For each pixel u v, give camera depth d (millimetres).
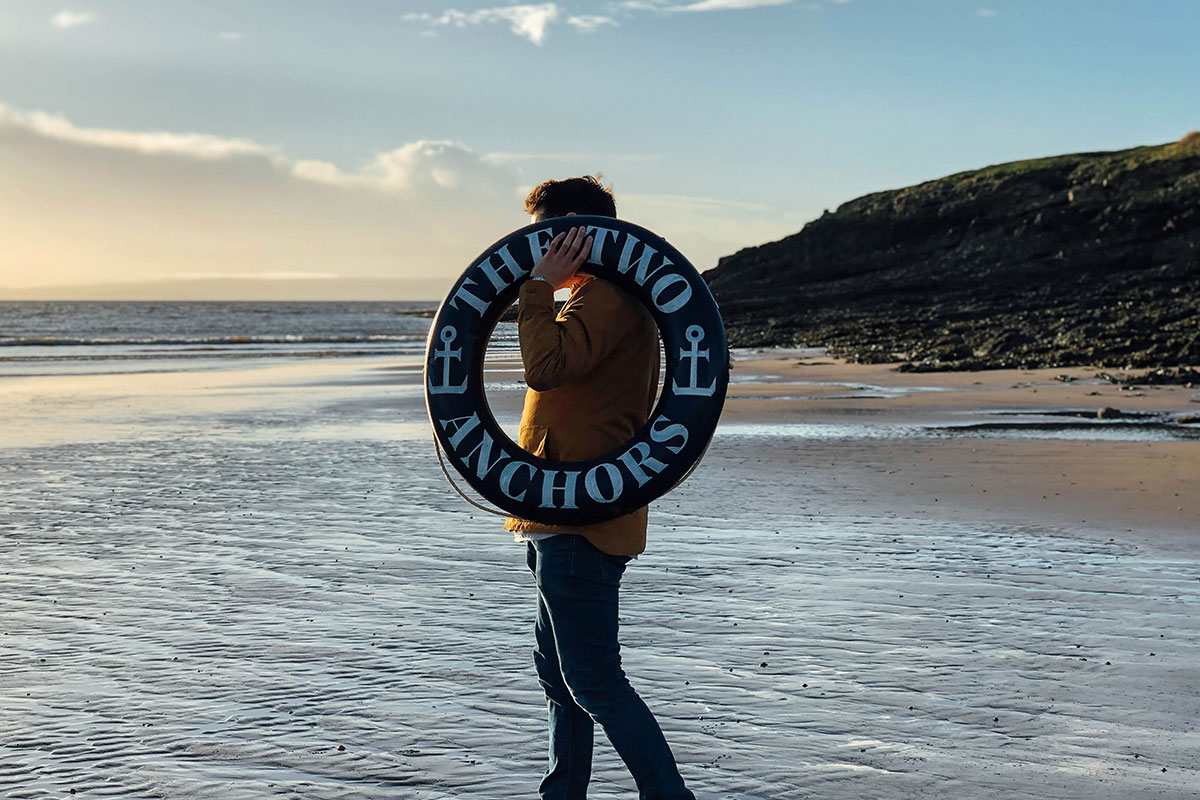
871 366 27469
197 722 3617
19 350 42594
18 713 3715
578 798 2965
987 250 68562
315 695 3891
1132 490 8500
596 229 2764
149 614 5070
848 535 6918
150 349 44219
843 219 78500
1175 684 3979
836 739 3445
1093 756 3301
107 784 3109
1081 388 19203
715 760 3271
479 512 7938
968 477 9359
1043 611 5043
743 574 5832
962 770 3189
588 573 2736
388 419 15633
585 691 2766
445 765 3242
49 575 5895
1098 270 60344
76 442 12719
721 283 80125
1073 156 81438
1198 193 62000
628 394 2846
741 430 13609
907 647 4473
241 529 7281
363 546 6688
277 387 22484
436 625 4859
